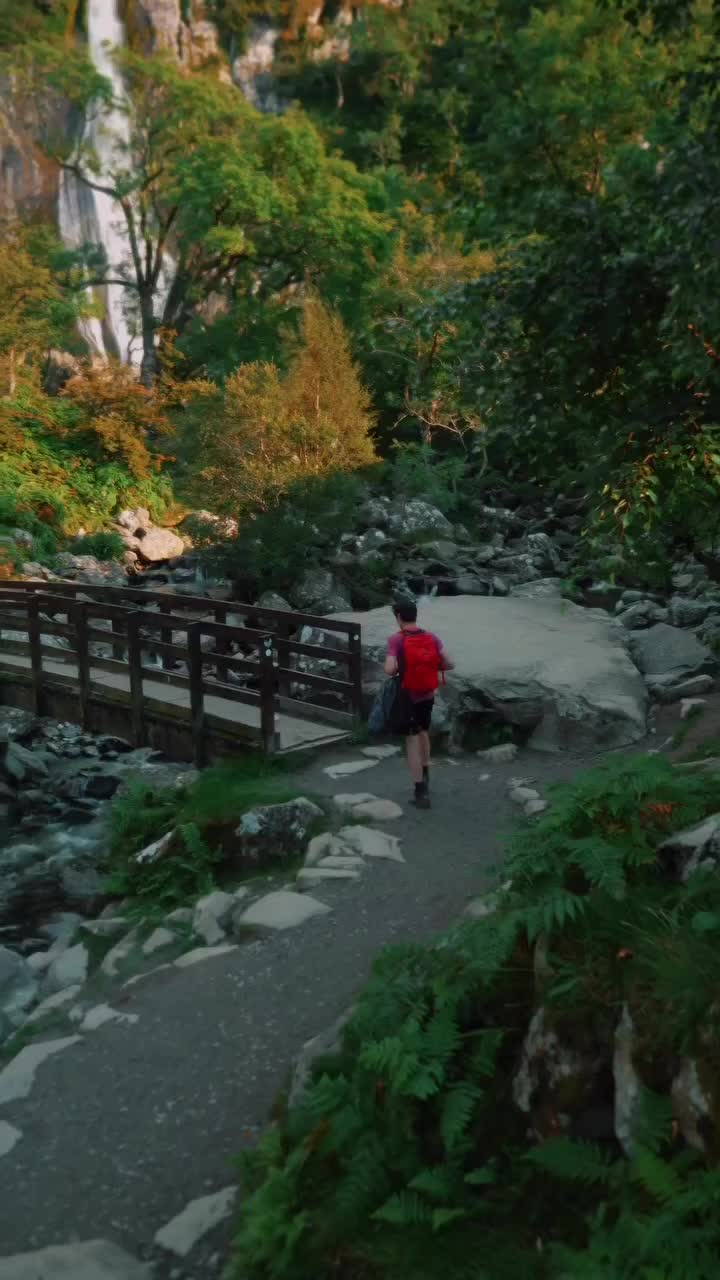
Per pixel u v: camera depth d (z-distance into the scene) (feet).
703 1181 8.60
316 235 107.76
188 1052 16.37
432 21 176.45
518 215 24.44
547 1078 10.91
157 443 87.92
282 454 61.16
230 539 60.70
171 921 22.13
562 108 26.11
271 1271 10.86
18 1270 11.55
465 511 80.79
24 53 122.11
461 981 12.68
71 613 38.24
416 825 25.58
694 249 19.98
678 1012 9.97
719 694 33.88
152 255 129.29
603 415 24.99
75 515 79.05
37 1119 14.89
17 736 44.04
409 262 92.94
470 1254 9.90
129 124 124.67
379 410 89.76
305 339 69.62
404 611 26.63
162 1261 11.85
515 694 33.19
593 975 11.19
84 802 36.40
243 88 196.34
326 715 34.60
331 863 23.06
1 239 109.81
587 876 11.98
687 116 21.13
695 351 20.67
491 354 25.00
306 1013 17.13
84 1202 13.03
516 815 26.14
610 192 23.43
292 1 197.77
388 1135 11.64
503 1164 10.88
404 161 170.09
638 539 24.79
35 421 87.04
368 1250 10.31
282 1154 12.37
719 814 12.98
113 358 128.67
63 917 26.86
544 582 56.39
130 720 36.42
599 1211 9.30
